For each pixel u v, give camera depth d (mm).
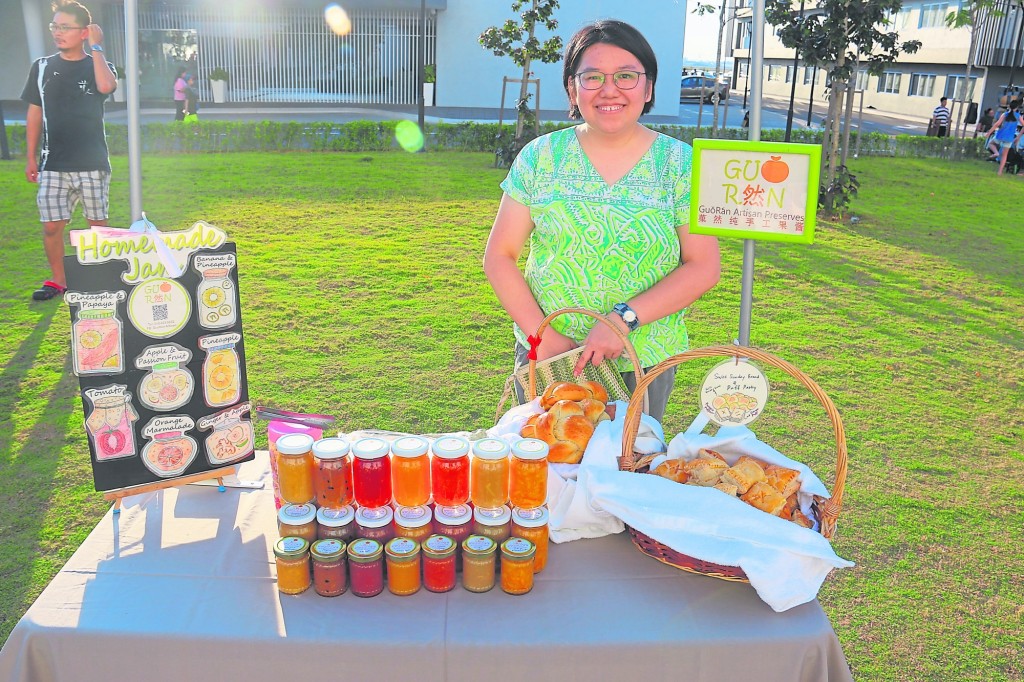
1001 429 4523
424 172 12742
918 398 4902
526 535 1713
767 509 1759
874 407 4730
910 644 2789
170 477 1984
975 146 17297
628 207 2252
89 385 1877
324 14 24984
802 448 4176
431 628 1568
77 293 1835
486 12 25328
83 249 1827
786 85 43094
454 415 4410
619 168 2271
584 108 2182
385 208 9852
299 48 25344
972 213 11133
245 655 1534
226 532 1872
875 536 3410
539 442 1776
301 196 10422
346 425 4215
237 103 24984
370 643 1527
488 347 5480
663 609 1640
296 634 1539
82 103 5555
